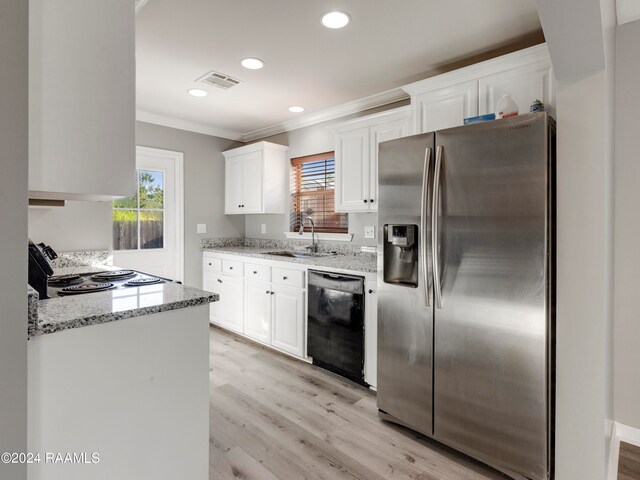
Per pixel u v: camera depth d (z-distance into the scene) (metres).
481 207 1.75
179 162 4.06
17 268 0.78
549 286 1.60
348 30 2.14
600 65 1.46
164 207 3.99
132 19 1.12
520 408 1.65
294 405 2.38
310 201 3.91
